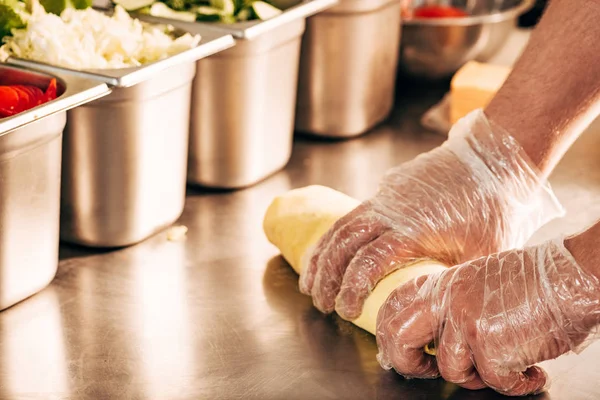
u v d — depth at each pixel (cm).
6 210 110
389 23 147
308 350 110
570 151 145
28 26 121
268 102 133
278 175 139
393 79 153
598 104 112
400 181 114
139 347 110
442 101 158
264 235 127
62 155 119
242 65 128
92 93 113
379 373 107
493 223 112
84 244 123
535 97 113
